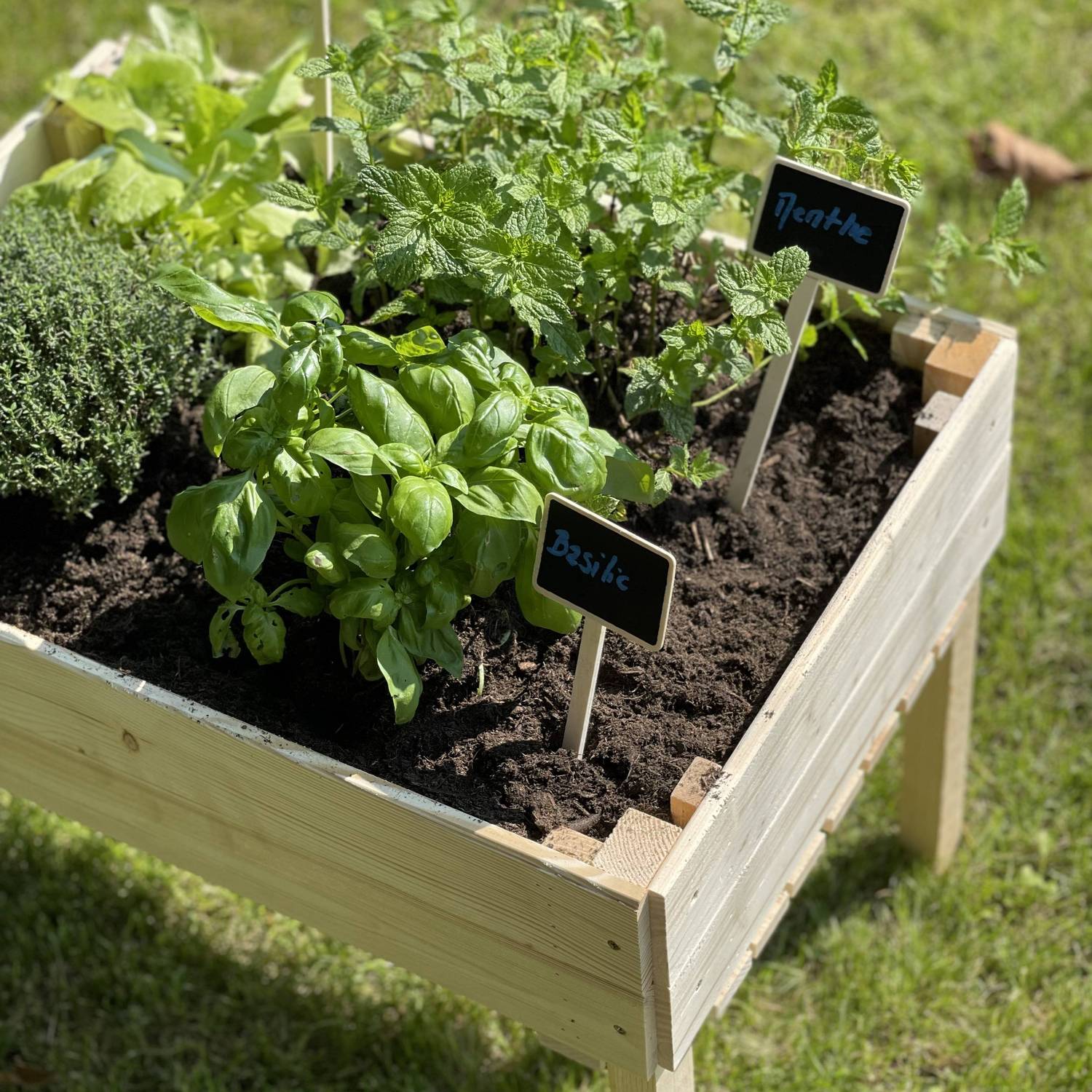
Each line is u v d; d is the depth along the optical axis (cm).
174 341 187
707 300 206
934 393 193
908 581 181
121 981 234
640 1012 144
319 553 150
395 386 161
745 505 187
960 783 239
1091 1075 220
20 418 176
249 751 151
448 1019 229
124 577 180
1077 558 283
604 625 145
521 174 174
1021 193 192
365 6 391
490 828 140
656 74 200
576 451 151
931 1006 229
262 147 221
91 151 233
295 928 241
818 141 173
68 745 172
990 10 394
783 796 162
